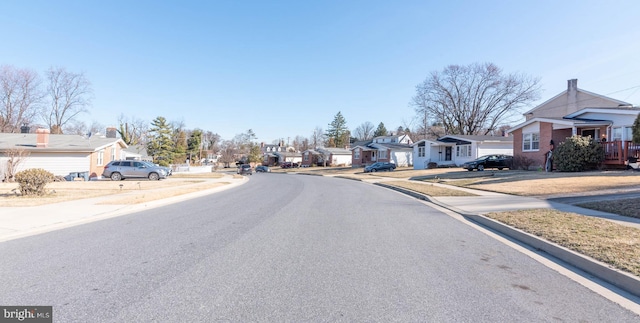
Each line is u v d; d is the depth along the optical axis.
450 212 10.06
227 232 7.20
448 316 3.33
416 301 3.69
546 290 4.02
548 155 21.50
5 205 11.17
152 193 15.48
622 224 6.90
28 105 43.66
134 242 6.34
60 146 27.47
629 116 19.84
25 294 3.86
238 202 12.82
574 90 34.69
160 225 8.07
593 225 6.83
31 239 6.65
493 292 3.95
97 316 3.32
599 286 4.17
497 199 11.92
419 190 15.90
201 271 4.66
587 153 18.81
